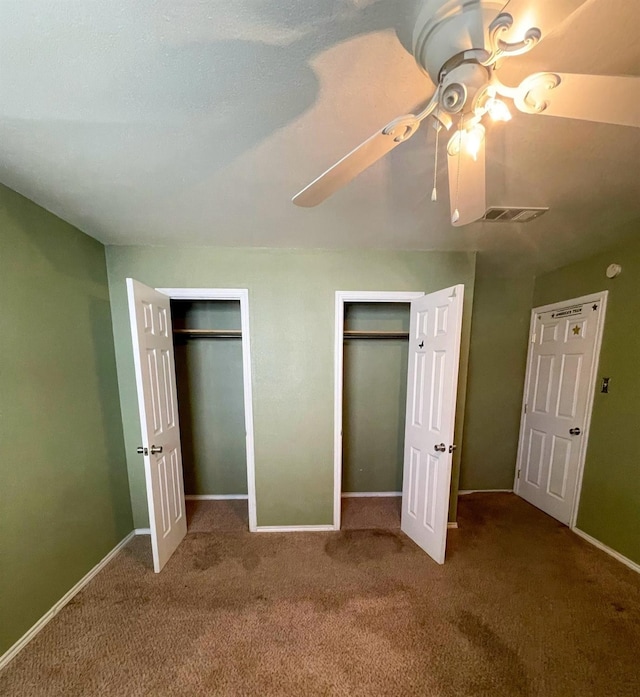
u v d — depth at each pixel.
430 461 2.18
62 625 1.63
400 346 2.96
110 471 2.19
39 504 1.62
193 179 1.36
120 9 0.65
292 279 2.33
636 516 2.05
